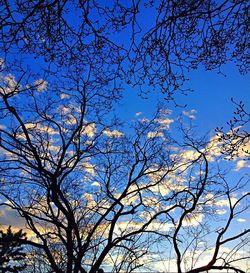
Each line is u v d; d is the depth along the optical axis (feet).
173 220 43.47
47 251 38.04
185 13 30.99
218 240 39.55
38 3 30.25
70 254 38.96
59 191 40.01
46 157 42.98
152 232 42.50
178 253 40.04
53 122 42.45
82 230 46.96
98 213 47.29
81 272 39.99
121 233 47.14
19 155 40.65
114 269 45.44
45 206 45.65
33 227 38.58
